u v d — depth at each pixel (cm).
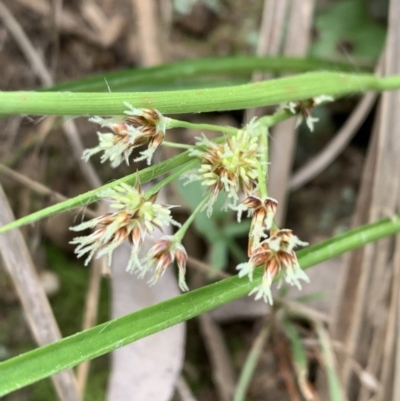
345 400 11
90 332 6
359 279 11
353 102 14
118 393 11
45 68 12
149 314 7
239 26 14
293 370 12
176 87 12
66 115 6
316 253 8
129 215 6
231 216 12
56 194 10
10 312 12
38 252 12
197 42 14
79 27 13
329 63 12
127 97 6
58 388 9
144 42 13
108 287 12
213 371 12
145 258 6
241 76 13
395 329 11
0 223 9
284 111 8
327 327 12
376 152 12
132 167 13
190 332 13
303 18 12
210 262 12
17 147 12
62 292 12
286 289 12
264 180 6
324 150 13
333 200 14
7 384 6
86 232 12
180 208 13
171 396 11
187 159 6
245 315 12
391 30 11
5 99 5
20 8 13
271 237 6
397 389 10
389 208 11
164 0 14
